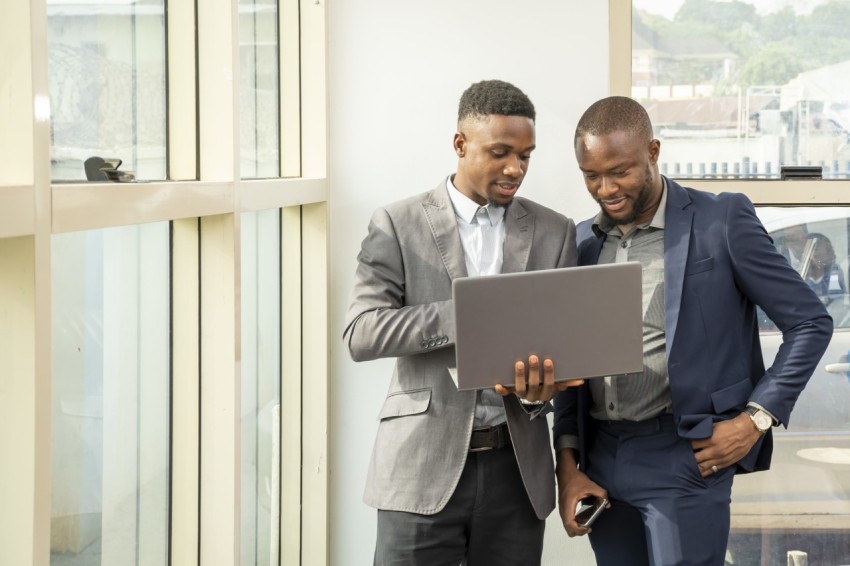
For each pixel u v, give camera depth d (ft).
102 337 4.35
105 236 4.36
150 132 4.98
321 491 8.98
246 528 7.07
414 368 6.44
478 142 6.30
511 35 8.78
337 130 8.93
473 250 6.55
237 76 5.68
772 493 9.03
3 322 3.23
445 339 6.12
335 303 9.03
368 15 8.85
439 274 6.44
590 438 7.00
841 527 8.98
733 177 8.98
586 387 6.93
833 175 8.91
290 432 8.54
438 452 6.28
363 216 8.98
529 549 6.54
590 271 5.73
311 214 8.84
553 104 8.80
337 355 9.07
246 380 7.01
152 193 4.32
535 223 6.61
